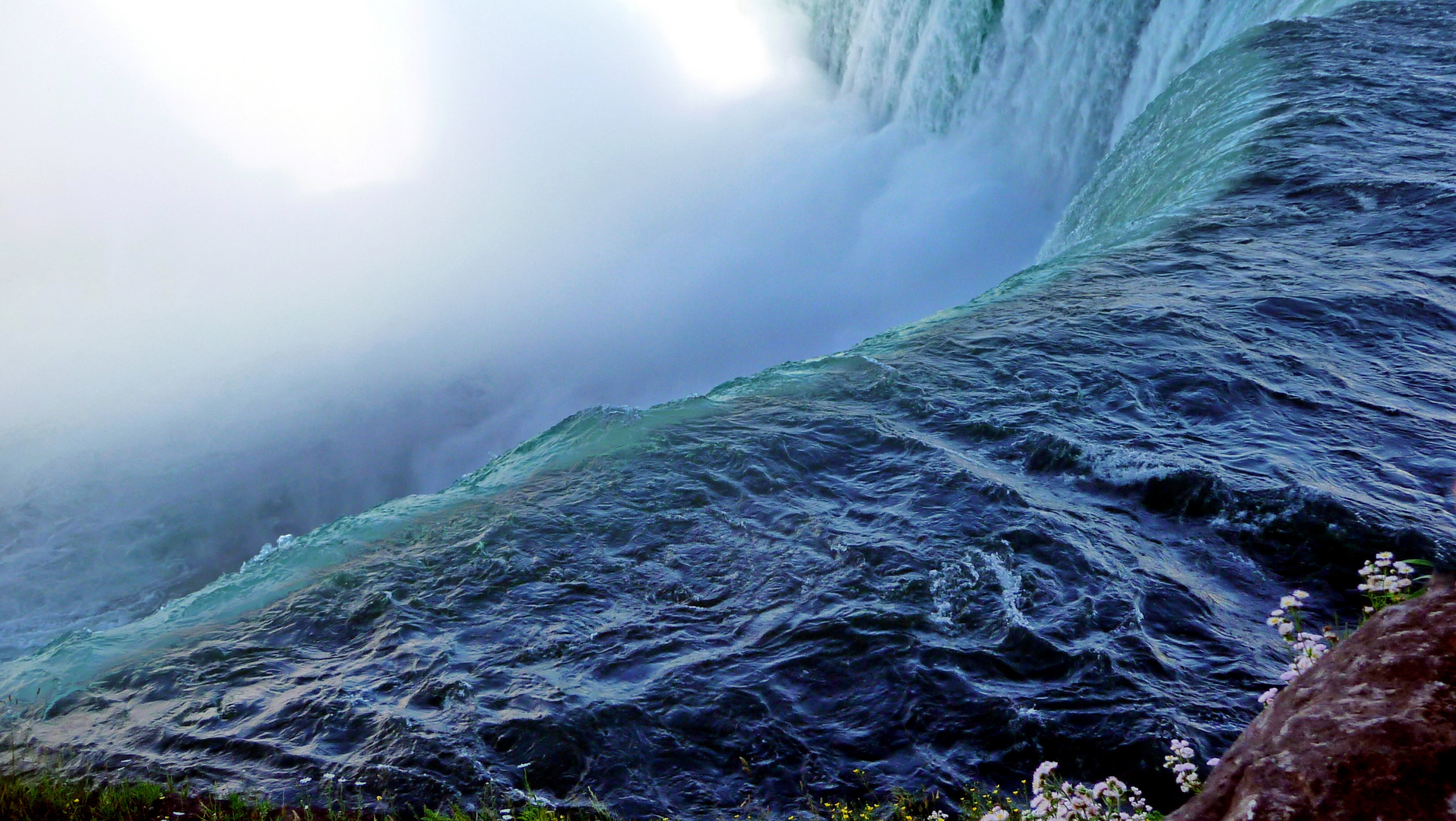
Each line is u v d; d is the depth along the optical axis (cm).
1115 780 350
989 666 536
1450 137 1299
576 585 662
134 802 500
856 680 539
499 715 536
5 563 2439
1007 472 747
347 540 767
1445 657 157
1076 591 586
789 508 723
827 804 469
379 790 494
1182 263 1097
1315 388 802
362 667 601
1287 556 602
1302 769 153
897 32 3825
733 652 573
